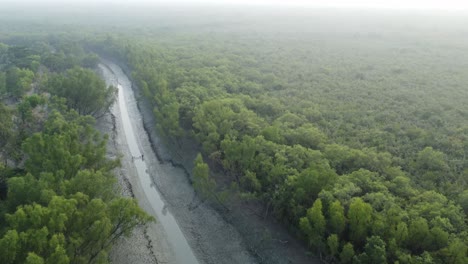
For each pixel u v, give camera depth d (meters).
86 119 68.50
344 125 66.06
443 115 70.88
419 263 33.75
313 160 50.50
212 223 51.44
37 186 39.72
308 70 107.50
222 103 69.31
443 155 54.81
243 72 103.00
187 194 57.75
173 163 65.75
